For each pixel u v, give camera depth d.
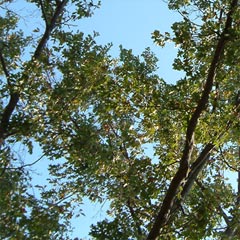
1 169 12.42
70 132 13.05
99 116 12.95
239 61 11.77
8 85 12.89
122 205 13.19
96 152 12.48
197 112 11.67
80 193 12.93
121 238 12.35
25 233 12.04
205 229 10.95
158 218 11.06
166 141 12.84
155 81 12.20
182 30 12.16
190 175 11.89
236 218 11.45
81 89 12.84
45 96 12.93
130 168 12.62
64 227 12.27
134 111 12.33
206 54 12.18
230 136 11.88
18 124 12.88
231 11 12.22
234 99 12.54
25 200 12.30
